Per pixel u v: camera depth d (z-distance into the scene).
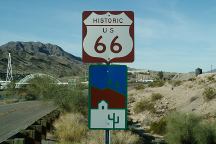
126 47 7.19
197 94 50.75
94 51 7.19
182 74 100.56
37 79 50.38
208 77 59.78
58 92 38.69
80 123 24.97
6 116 40.38
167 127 27.41
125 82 7.11
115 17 7.20
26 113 44.19
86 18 7.20
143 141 26.47
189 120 25.73
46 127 22.83
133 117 49.41
